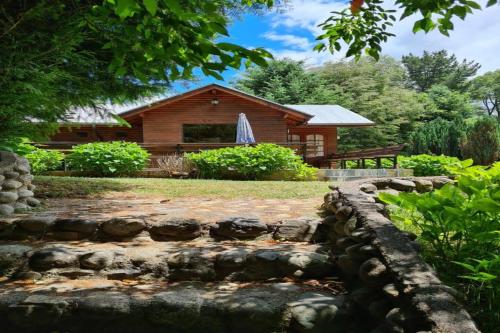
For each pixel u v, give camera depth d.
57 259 2.97
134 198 5.46
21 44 4.00
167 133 15.38
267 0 3.85
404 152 23.14
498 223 2.03
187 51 2.36
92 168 9.98
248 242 3.34
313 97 27.78
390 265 1.89
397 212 3.43
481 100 40.56
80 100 5.68
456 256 2.20
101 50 4.97
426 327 1.44
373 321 2.01
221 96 15.57
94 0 4.02
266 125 15.77
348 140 27.03
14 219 3.56
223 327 2.27
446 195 2.21
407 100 29.42
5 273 2.93
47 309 2.36
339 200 3.34
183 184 6.87
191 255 2.92
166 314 2.31
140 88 5.91
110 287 2.70
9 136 5.27
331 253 2.98
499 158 16.42
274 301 2.34
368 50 3.46
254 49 2.25
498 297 1.80
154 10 1.77
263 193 5.75
